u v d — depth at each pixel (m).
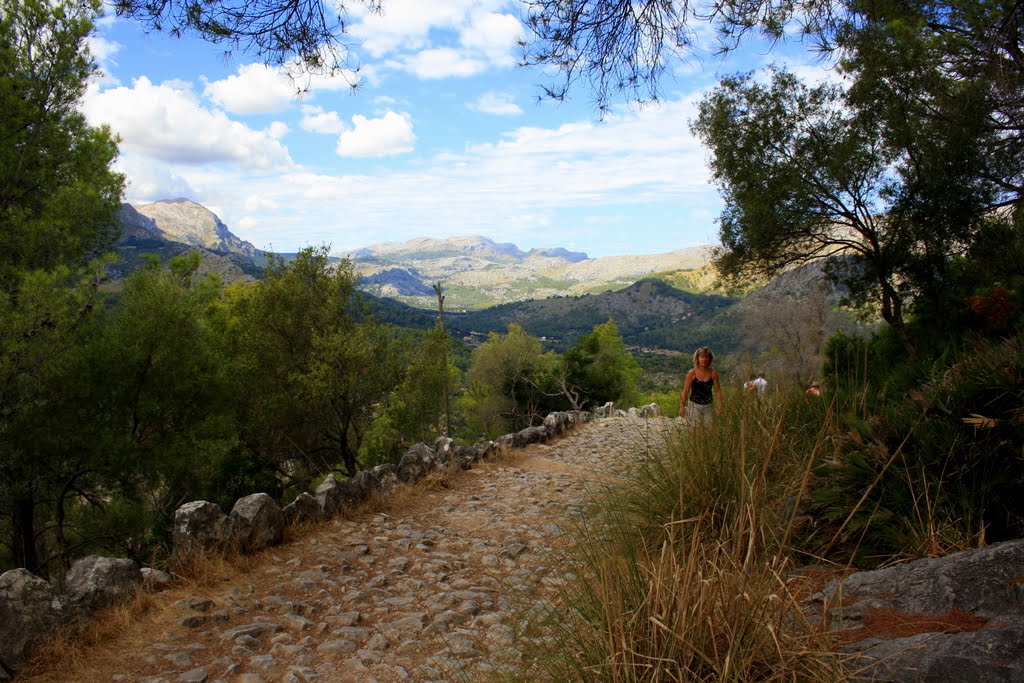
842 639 2.52
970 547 3.53
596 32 5.57
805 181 15.24
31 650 3.71
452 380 40.06
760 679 2.29
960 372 4.54
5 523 15.20
